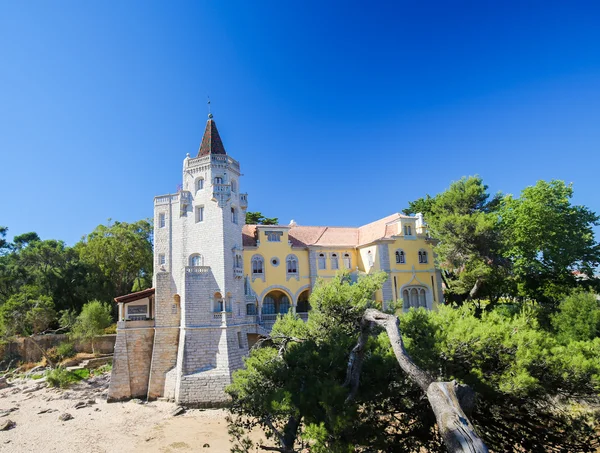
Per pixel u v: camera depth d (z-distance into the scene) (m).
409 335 19.69
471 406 11.47
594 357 19.36
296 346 19.84
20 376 56.72
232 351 44.75
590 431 17.64
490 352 17.73
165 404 43.69
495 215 51.78
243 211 52.78
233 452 17.81
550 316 40.09
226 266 47.00
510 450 17.31
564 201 50.81
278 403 15.45
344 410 14.38
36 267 73.94
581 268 52.28
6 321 58.84
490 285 52.22
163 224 51.50
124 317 47.88
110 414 41.16
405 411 16.95
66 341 62.62
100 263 76.06
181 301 46.62
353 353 16.06
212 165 49.44
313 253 56.62
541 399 17.55
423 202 68.56
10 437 35.88
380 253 53.84
